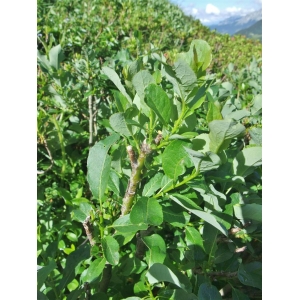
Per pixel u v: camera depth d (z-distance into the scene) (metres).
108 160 1.03
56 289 1.21
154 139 1.04
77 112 2.12
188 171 1.09
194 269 1.18
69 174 1.92
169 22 4.91
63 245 1.52
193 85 0.93
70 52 2.88
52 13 3.54
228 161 1.19
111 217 1.10
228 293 1.32
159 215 0.93
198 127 1.47
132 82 1.01
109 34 2.94
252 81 2.30
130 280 1.35
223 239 1.17
